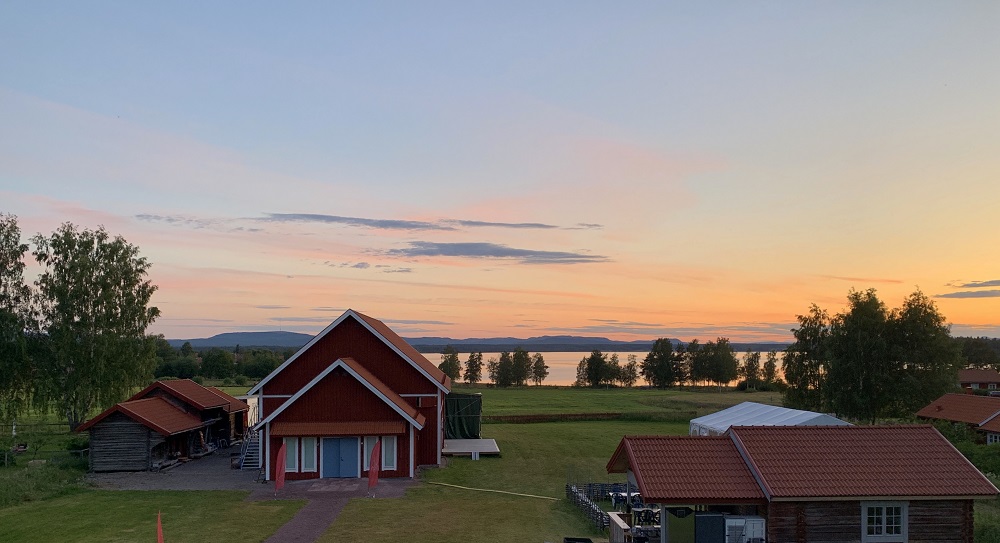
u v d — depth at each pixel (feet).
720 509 77.25
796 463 75.31
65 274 168.86
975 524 90.27
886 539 72.59
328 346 134.31
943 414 183.73
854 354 212.23
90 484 115.85
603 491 106.22
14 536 83.20
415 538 82.64
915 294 213.05
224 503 101.40
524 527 88.74
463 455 146.61
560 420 221.25
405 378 134.72
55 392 165.78
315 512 95.71
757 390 398.83
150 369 183.52
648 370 431.84
